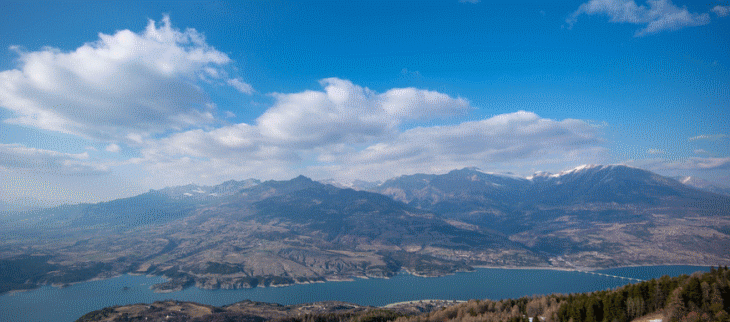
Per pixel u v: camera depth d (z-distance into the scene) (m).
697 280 186.12
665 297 197.25
